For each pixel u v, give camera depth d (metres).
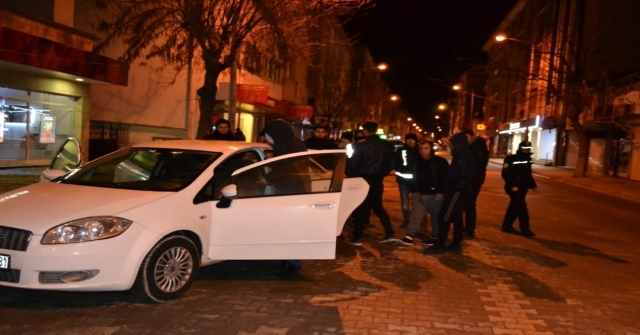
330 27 15.89
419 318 5.21
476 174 9.11
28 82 14.49
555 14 36.62
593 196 19.05
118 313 5.04
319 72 38.72
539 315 5.44
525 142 9.77
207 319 4.95
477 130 61.22
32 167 15.41
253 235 5.79
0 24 12.79
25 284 4.72
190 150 6.36
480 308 5.59
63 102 16.17
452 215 7.95
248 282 6.22
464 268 7.25
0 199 5.43
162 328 4.70
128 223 5.02
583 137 27.75
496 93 66.12
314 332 4.74
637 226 11.91
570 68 27.06
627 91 26.14
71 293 5.54
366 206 8.41
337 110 38.84
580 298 6.08
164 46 13.02
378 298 5.80
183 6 12.47
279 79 31.56
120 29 13.59
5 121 14.41
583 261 7.98
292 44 13.86
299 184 6.09
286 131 6.80
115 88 18.55
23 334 4.48
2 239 4.86
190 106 21.56
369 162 8.42
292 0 12.86
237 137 10.08
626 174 27.36
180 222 5.37
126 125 19.09
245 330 4.72
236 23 12.43
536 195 18.00
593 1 30.42
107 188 5.65
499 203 14.71
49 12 14.73
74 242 4.79
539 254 8.32
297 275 6.58
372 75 44.31
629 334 5.02
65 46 14.10
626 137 27.62
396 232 9.65
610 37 30.14
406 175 9.90
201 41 12.16
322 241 5.96
